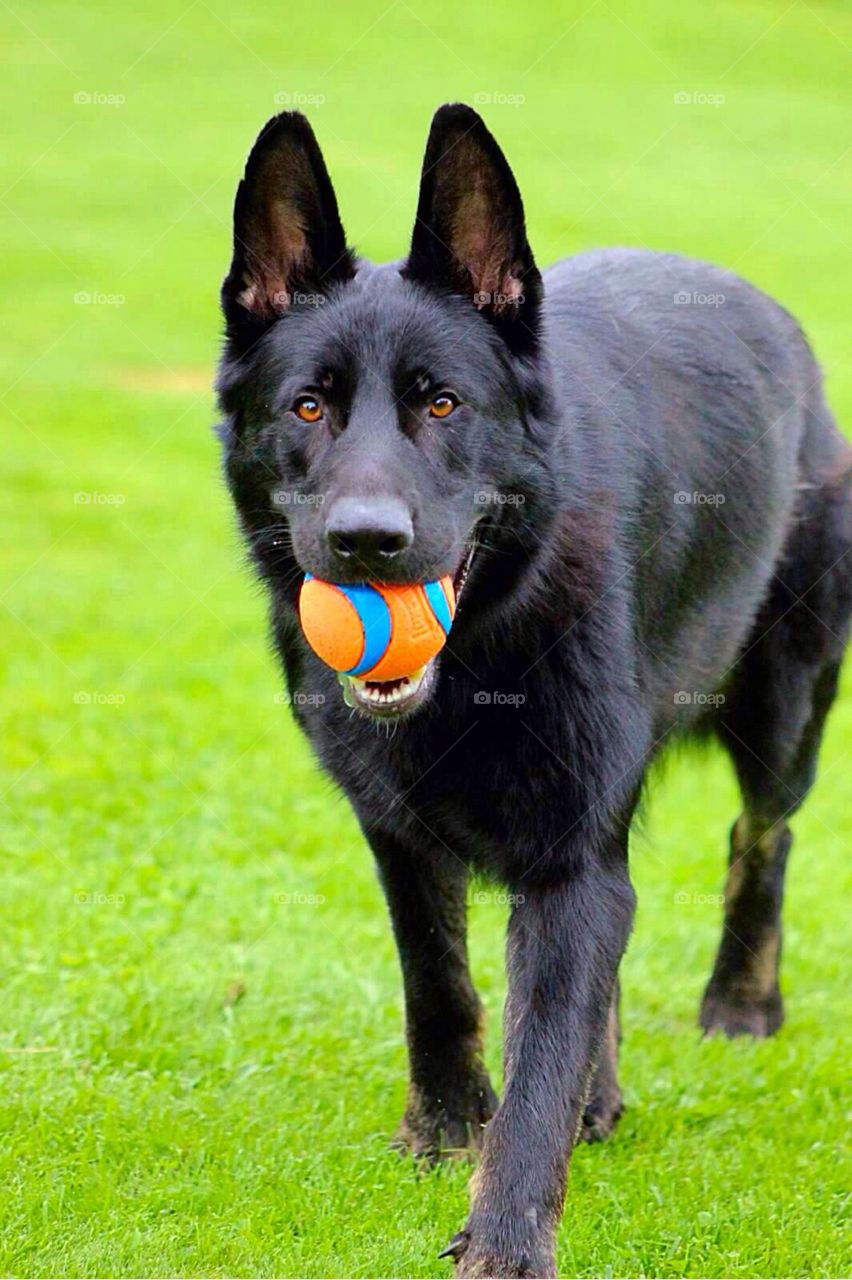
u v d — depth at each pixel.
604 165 30.58
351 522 3.96
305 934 6.75
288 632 4.95
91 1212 4.52
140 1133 4.96
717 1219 4.57
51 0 43.19
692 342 5.54
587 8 44.78
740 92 37.72
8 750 8.65
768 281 23.30
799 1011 6.39
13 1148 4.81
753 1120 5.28
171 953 6.47
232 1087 5.41
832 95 38.03
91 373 19.19
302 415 4.46
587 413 4.83
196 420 17.67
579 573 4.53
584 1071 4.24
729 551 5.39
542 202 27.48
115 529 13.59
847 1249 4.43
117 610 11.52
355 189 27.31
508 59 40.38
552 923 4.39
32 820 7.76
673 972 6.80
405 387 4.37
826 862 7.88
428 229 4.55
